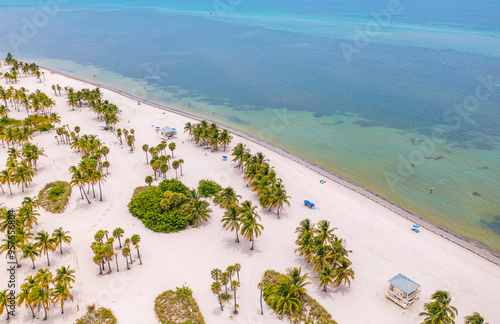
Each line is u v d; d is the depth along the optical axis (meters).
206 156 134.75
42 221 95.81
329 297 74.81
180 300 72.56
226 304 72.31
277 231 95.19
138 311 70.56
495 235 97.75
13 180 106.12
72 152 134.50
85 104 184.50
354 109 188.00
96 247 76.31
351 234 94.94
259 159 115.00
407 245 91.38
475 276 81.69
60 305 71.56
